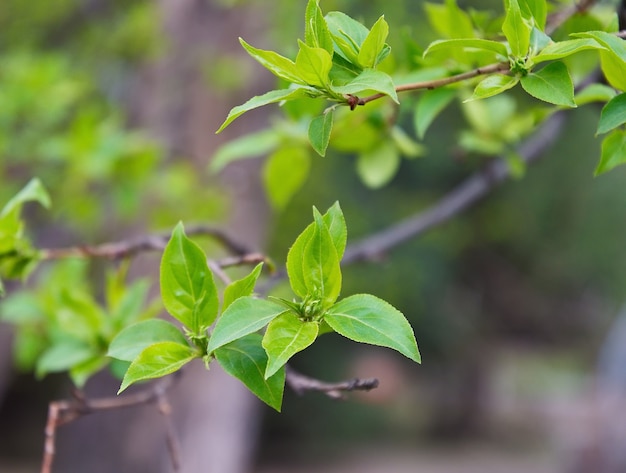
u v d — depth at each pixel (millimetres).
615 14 1241
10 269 1864
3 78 4262
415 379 16891
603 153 1204
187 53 5391
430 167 13047
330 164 10859
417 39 4039
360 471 14141
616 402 7195
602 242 15391
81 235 4898
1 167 4039
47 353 1938
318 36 1011
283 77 993
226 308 997
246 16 5398
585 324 18859
